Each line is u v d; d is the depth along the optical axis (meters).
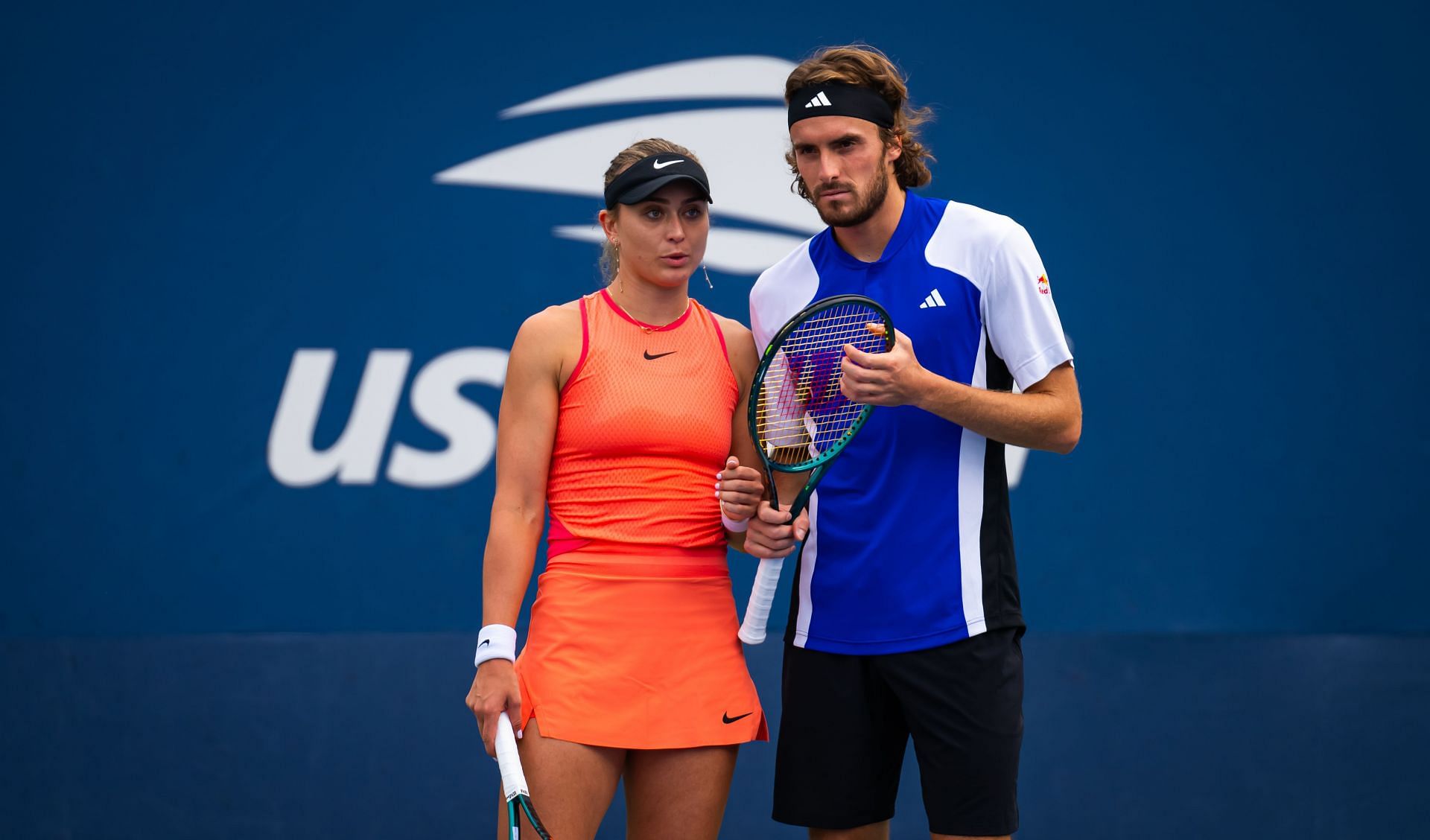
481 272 15.88
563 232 15.95
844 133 9.31
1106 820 15.21
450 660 15.44
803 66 9.59
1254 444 15.78
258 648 15.36
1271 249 15.88
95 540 15.53
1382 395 15.80
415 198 15.89
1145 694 15.41
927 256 9.77
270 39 15.88
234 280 15.76
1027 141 15.98
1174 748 15.36
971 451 9.72
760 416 9.67
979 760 9.62
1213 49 15.93
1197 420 15.80
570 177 15.95
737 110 16.05
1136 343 15.85
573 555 9.24
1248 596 15.70
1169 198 15.92
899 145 9.76
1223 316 15.86
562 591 9.17
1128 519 15.73
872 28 16.03
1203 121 15.92
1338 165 15.89
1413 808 15.20
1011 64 16.00
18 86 15.74
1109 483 15.75
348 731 15.29
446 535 15.72
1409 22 15.90
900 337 8.91
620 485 9.16
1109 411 15.80
